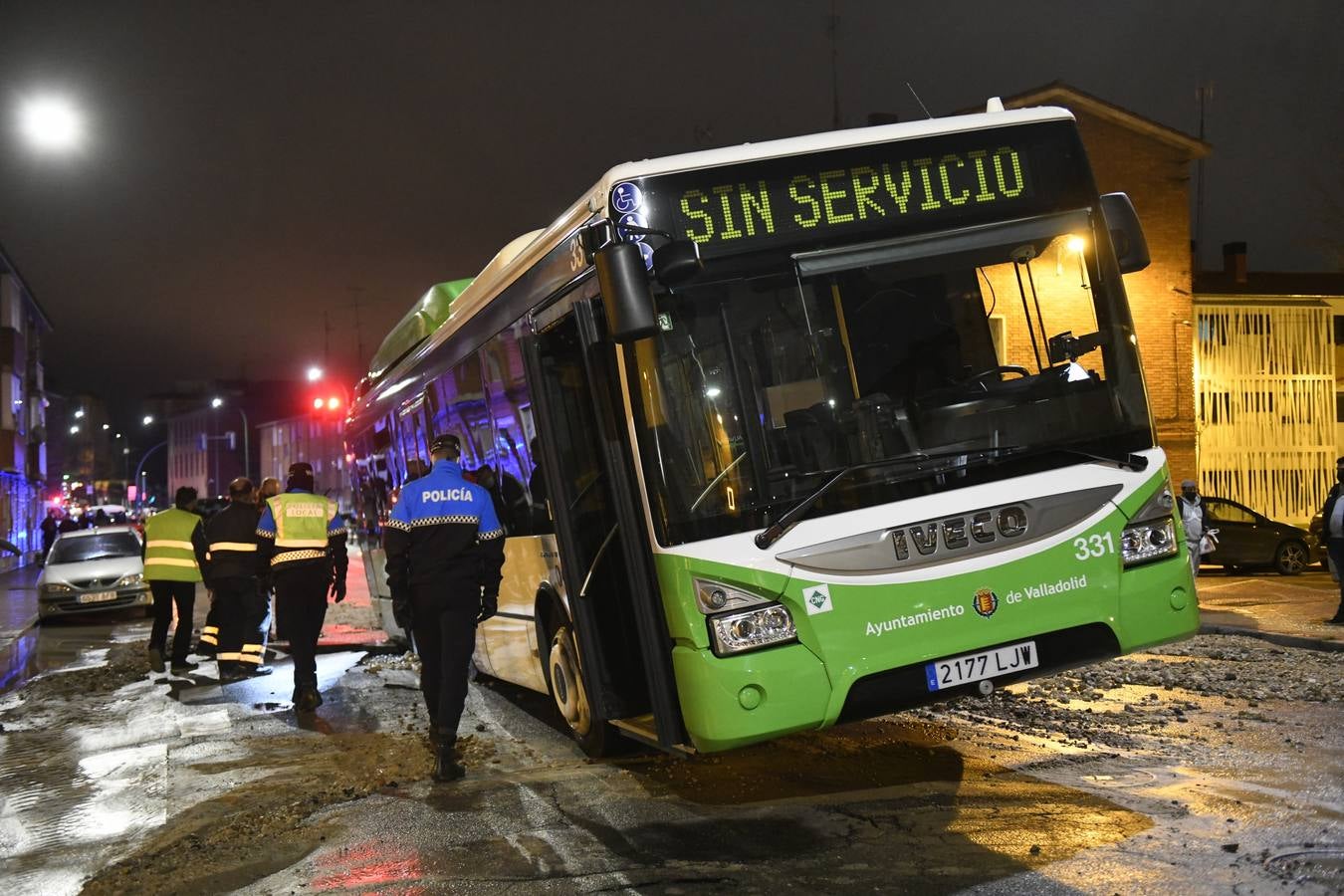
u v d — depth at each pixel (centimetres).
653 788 646
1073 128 616
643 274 530
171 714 998
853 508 538
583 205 603
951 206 590
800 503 534
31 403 6638
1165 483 580
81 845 606
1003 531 547
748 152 576
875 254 575
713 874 495
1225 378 3178
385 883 509
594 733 720
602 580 648
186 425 16825
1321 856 476
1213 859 478
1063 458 566
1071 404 573
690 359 548
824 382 555
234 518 1215
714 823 570
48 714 1034
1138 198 2831
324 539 1000
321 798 661
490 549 724
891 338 565
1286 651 1066
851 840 529
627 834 562
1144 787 591
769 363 552
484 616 725
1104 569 560
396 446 1156
